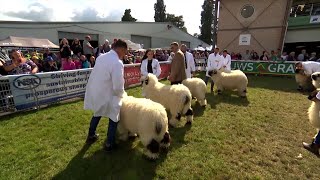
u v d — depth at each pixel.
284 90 9.66
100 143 4.24
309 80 9.21
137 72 10.59
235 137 4.70
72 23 26.55
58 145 4.18
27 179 3.22
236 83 8.11
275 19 17.02
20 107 6.16
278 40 17.16
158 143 3.66
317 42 19.17
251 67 15.22
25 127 5.05
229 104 7.23
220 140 4.55
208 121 5.62
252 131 5.04
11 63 6.41
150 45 37.38
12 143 4.25
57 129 4.90
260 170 3.54
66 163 3.61
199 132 4.89
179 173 3.41
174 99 4.93
